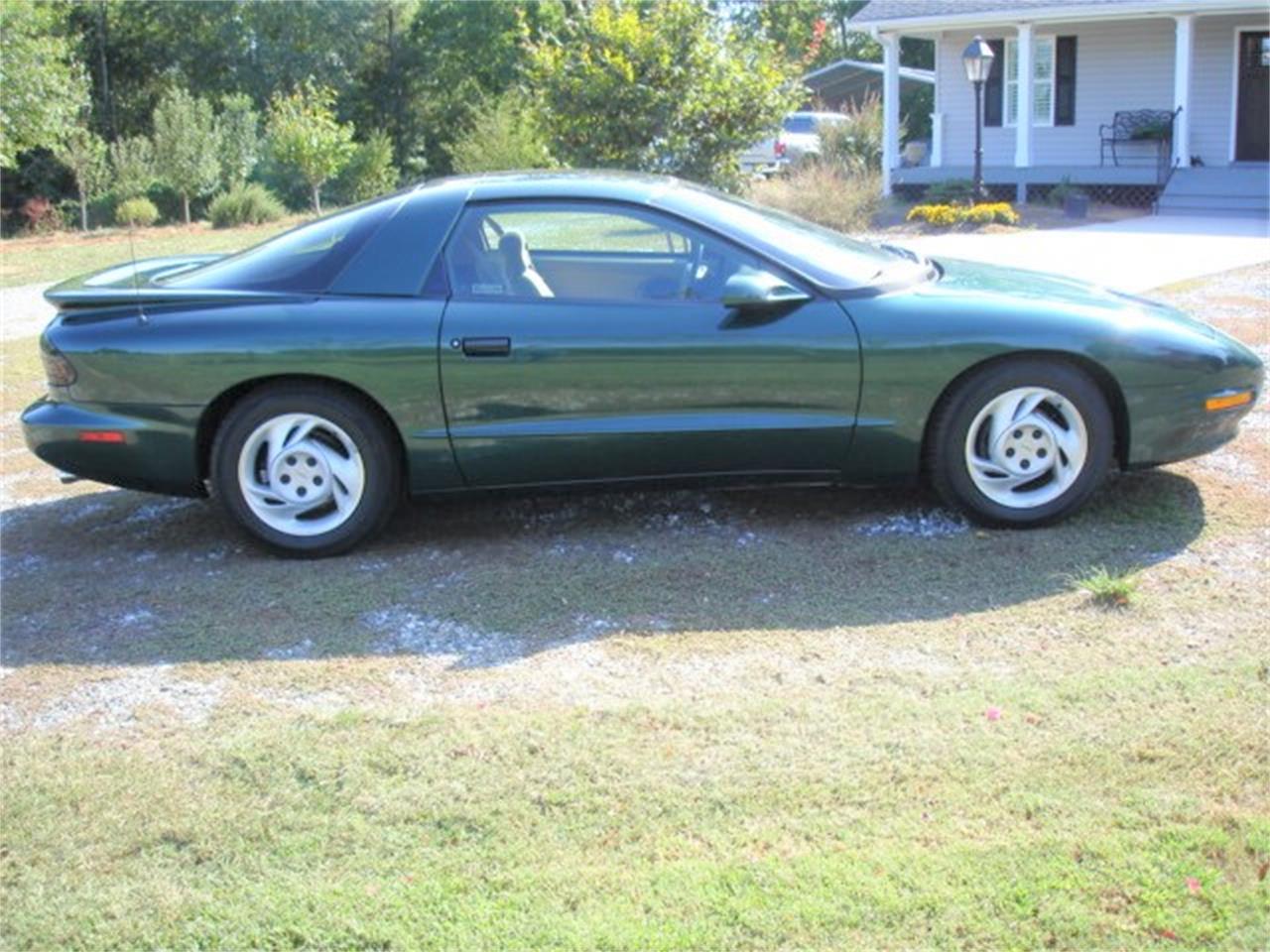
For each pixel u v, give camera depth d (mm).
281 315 4969
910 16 23375
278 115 31703
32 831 3186
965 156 25656
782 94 19438
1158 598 4281
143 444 5051
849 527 5148
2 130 27094
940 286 5172
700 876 2859
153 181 32094
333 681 3969
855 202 20359
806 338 4855
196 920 2820
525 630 4297
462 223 5074
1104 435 4953
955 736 3412
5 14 26656
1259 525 4930
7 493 6305
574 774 3322
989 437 4973
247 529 5102
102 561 5215
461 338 4906
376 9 44719
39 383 9203
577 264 5047
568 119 18953
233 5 43500
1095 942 2596
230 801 3277
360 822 3154
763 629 4203
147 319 5043
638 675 3902
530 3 45469
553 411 4945
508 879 2896
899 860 2879
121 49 43438
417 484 5051
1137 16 21844
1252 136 23031
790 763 3320
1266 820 2953
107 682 4031
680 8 18719
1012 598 4355
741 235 5023
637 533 5219
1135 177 22156
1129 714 3477
